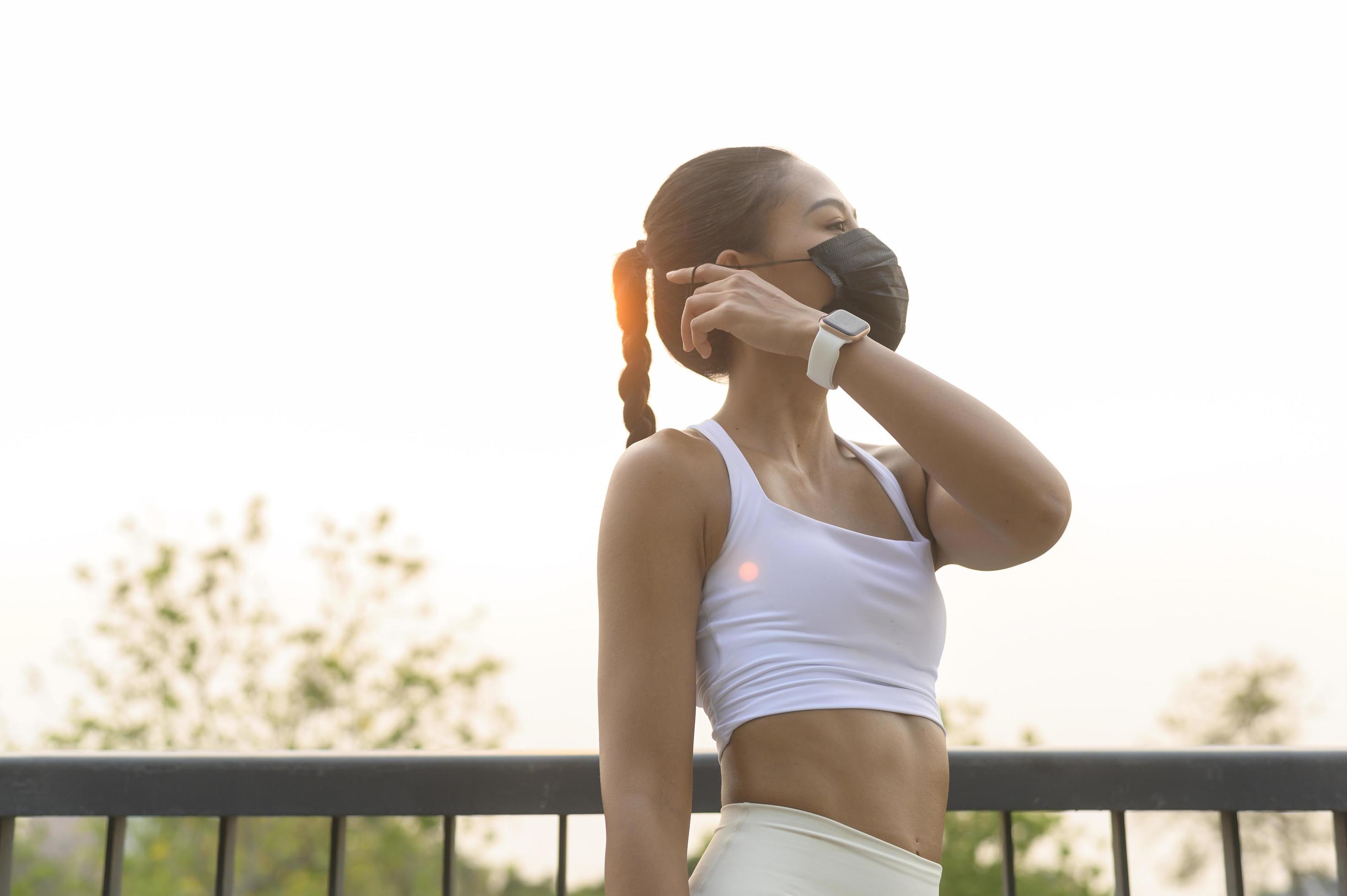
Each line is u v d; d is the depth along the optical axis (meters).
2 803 1.47
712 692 1.28
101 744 11.73
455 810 1.52
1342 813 1.62
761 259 1.44
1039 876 10.44
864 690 1.24
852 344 1.27
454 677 12.55
